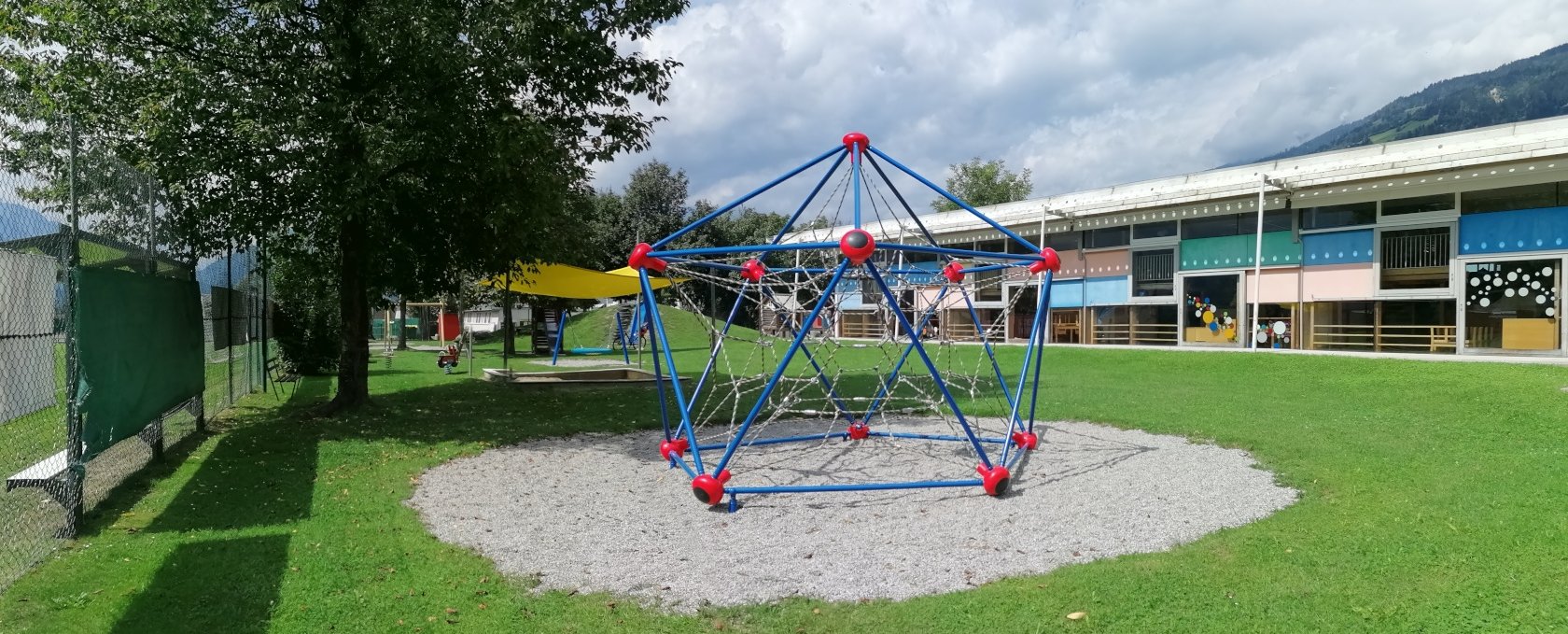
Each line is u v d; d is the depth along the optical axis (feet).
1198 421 31.40
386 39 28.19
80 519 17.25
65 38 27.40
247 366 42.39
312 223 33.53
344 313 35.65
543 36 31.09
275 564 15.12
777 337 27.50
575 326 122.01
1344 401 36.94
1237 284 70.74
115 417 19.40
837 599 13.41
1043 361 64.59
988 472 20.39
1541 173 53.21
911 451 27.17
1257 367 51.65
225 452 26.09
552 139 31.96
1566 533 15.69
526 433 30.66
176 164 26.94
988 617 12.42
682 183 133.08
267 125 26.76
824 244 19.29
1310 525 17.02
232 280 37.73
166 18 26.81
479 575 14.61
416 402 39.78
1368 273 63.00
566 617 12.73
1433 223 59.67
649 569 15.10
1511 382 37.86
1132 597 13.06
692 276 28.14
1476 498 18.62
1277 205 66.59
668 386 48.29
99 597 13.48
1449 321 59.98
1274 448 25.55
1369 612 12.26
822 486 20.07
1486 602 12.53
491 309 148.36
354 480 22.41
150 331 22.45
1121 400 38.58
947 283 28.84
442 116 28.96
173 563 15.15
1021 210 86.22
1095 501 19.66
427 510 19.42
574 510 19.47
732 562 15.44
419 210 35.22
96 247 19.38
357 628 12.28
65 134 17.74
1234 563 14.64
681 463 23.98
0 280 14.69
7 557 15.08
